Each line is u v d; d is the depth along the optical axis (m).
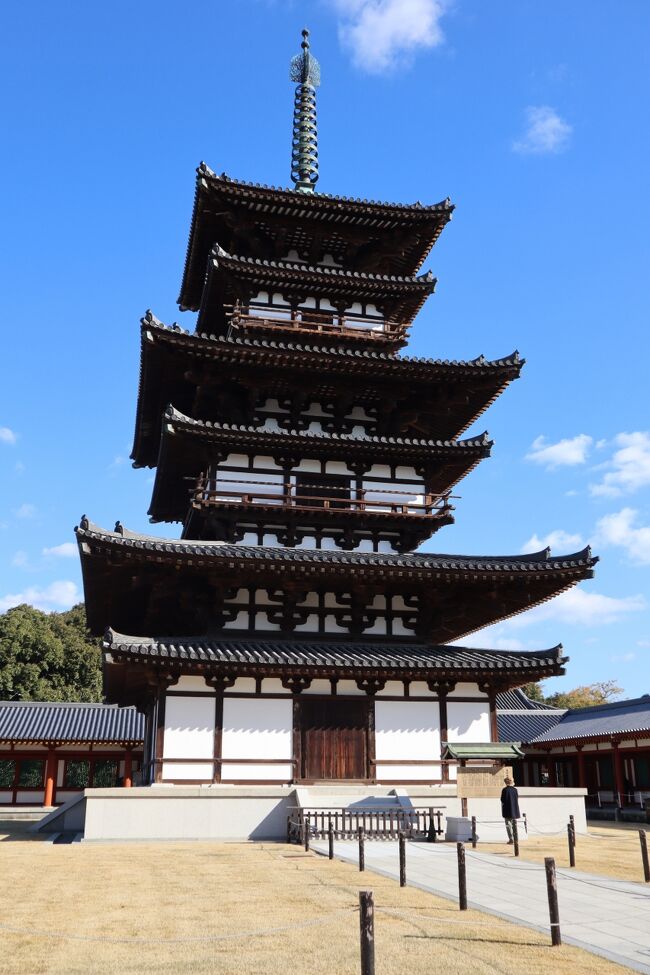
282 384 36.72
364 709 32.22
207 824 28.72
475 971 10.91
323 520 35.06
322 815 26.80
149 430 41.78
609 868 20.88
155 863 21.61
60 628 89.44
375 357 35.62
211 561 30.67
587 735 54.88
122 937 12.79
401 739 32.16
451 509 35.72
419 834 27.12
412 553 36.19
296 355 35.06
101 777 60.94
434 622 34.84
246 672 30.81
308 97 48.84
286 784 30.64
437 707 32.81
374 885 17.42
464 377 37.09
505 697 70.69
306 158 47.91
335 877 18.61
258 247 39.97
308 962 11.44
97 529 29.73
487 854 23.14
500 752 28.45
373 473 37.03
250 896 16.19
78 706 63.38
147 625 37.75
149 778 33.91
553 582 33.59
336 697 32.12
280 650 31.28
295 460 36.22
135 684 36.72
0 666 79.56
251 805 29.17
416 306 41.44
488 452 36.56
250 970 11.05
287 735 31.19
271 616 33.28
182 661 29.50
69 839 31.25
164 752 30.11
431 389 38.19
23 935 12.99
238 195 37.53
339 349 37.91
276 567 31.23
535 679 33.09
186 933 13.09
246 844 26.84
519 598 34.94
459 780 28.22
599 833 33.50
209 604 32.81
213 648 30.44
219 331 42.91
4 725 59.56
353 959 11.56
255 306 39.00
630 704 57.97
